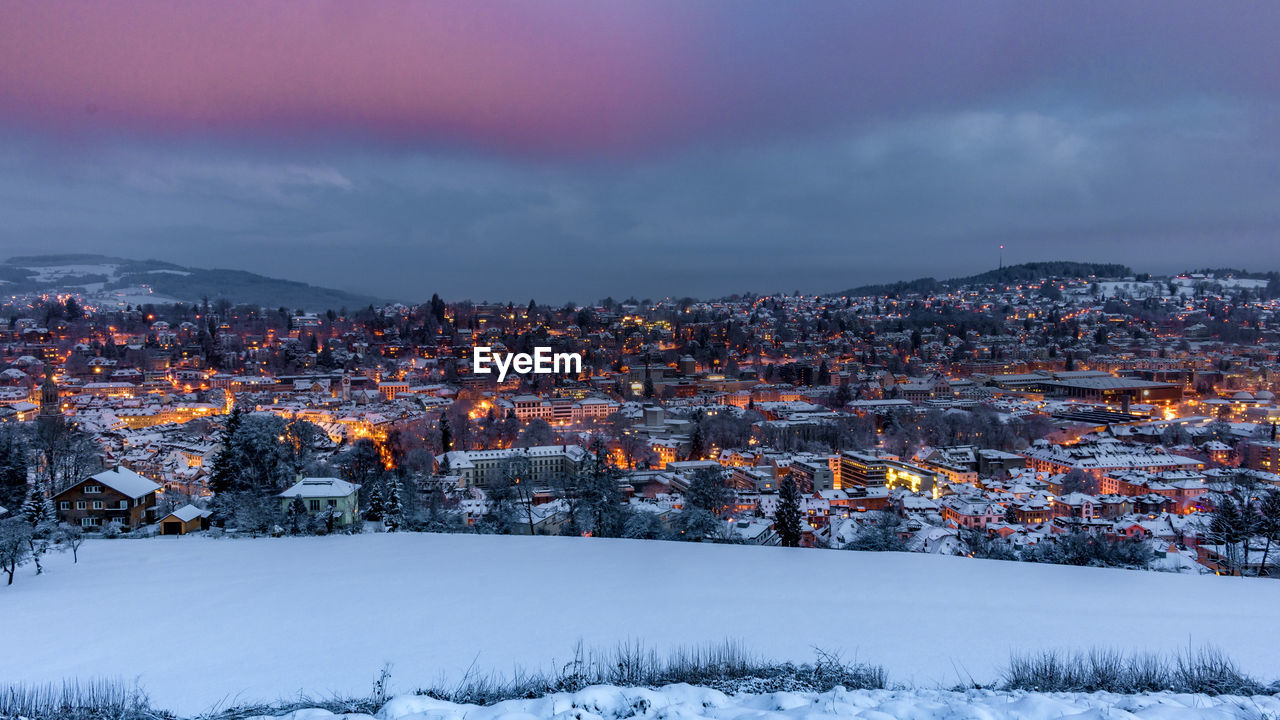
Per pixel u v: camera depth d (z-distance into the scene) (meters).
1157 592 29.23
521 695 15.88
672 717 12.07
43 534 45.84
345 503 60.88
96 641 23.00
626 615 24.78
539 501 110.25
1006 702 12.60
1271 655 20.27
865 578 31.33
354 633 22.95
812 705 12.66
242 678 18.62
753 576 31.73
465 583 30.59
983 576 31.94
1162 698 13.49
